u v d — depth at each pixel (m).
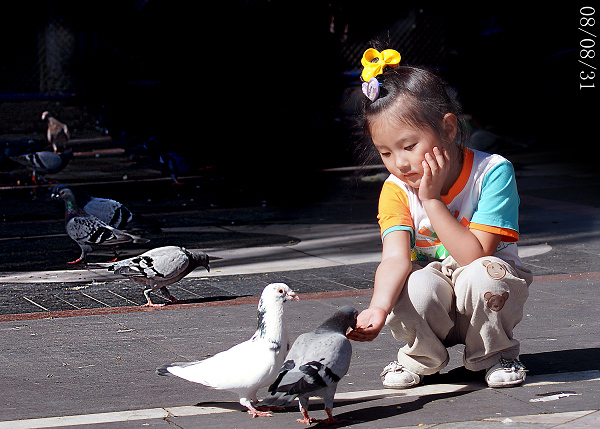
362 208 11.93
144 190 14.30
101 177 15.84
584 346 4.78
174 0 20.58
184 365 3.80
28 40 21.47
